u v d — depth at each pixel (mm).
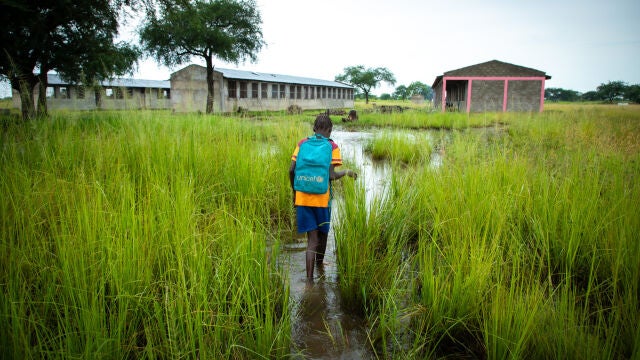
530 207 4320
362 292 3076
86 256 2662
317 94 55281
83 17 14750
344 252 3633
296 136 7977
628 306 2596
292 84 47188
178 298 2422
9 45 12656
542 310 2521
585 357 2211
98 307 2297
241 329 2521
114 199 3641
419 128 18109
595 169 5184
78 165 4875
